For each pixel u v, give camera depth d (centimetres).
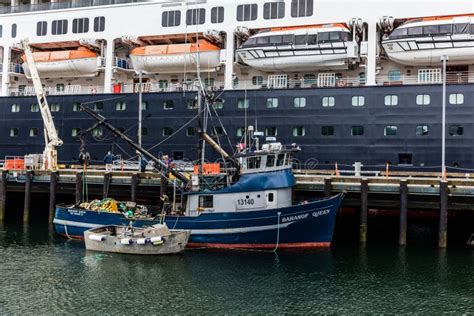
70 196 3809
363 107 3147
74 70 3934
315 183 2891
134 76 4003
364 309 1850
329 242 2662
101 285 2072
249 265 2359
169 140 3503
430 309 1852
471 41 3038
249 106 3347
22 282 2105
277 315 1789
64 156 3791
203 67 3641
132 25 3844
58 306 1848
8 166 3622
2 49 4269
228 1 3619
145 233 2556
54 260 2425
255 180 2633
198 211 2681
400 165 3081
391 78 3394
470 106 2975
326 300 1933
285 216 2577
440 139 3016
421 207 2778
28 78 4147
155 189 3238
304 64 3356
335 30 3278
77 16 4003
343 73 3469
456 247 2712
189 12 3700
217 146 2805
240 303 1894
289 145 3262
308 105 3241
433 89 3034
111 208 2856
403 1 3278
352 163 3164
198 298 1938
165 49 3653
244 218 2600
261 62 3428
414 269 2309
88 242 2611
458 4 3189
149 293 1984
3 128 3959
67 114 3788
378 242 2833
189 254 2539
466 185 2647
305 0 3450
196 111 3453
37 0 4375
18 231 3095
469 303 1905
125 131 3612
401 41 3145
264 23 3534
